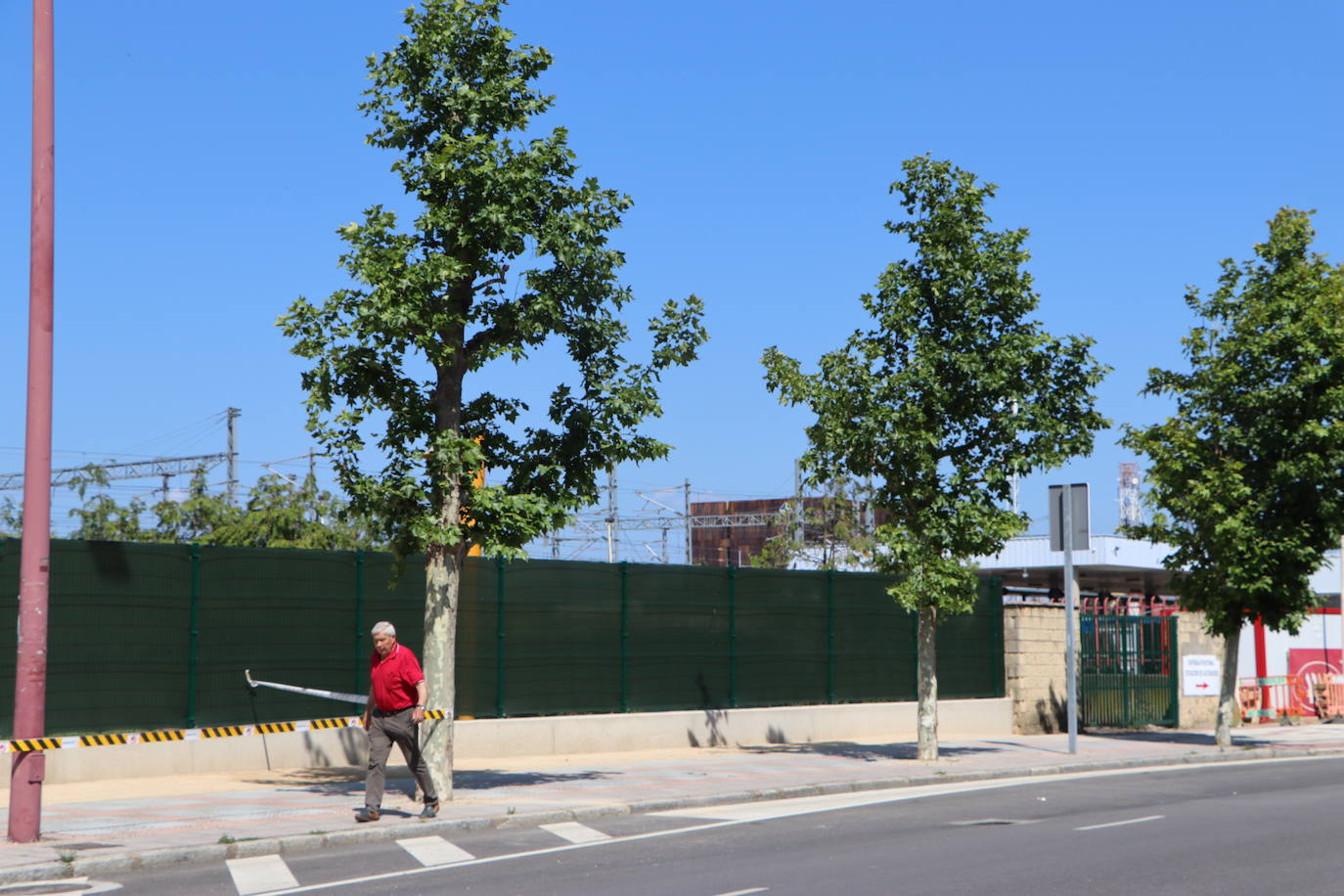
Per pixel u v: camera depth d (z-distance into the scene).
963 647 28.86
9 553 16.95
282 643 19.50
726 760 21.72
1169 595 62.59
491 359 15.83
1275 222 25.72
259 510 46.78
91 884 10.94
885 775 19.31
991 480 21.14
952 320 21.31
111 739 13.74
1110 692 30.44
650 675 23.92
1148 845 12.66
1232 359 25.47
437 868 11.57
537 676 22.34
